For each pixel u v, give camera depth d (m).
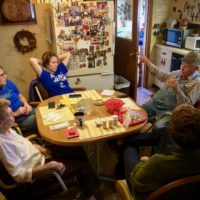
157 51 4.33
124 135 1.67
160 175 1.07
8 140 1.43
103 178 2.18
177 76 2.35
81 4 2.73
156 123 2.21
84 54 2.98
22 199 1.47
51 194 1.53
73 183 1.62
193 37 3.66
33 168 1.43
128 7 3.20
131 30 3.23
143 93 4.42
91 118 1.88
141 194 1.22
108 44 3.04
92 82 3.19
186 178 0.99
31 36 3.30
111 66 3.19
